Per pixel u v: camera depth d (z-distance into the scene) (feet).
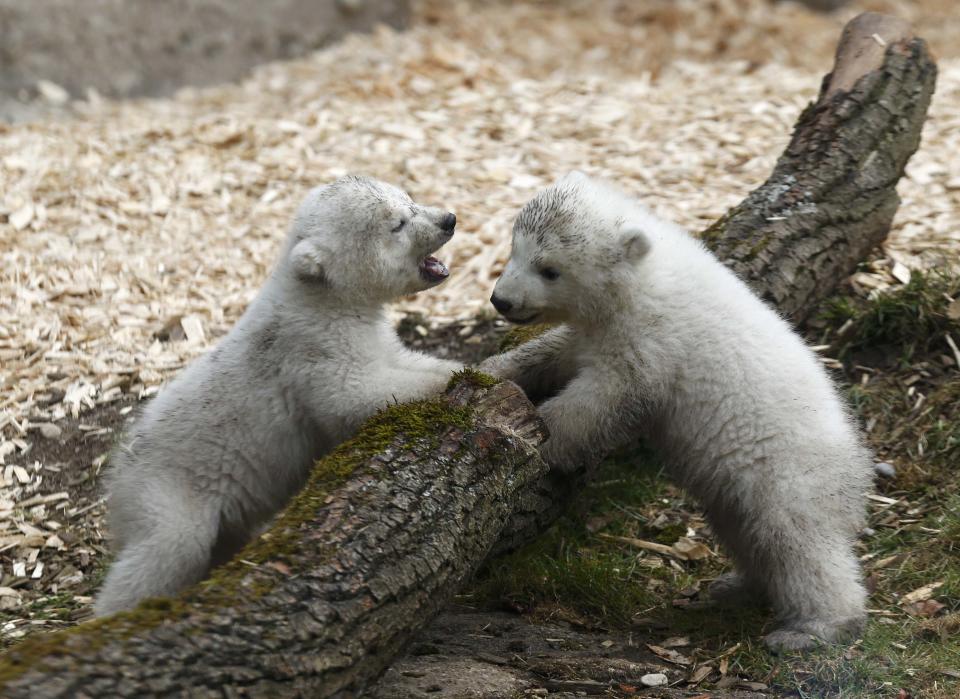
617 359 29.73
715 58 80.38
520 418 26.53
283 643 19.86
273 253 50.14
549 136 58.75
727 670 26.78
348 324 29.27
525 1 90.48
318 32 80.79
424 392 27.89
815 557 27.78
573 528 34.42
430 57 73.56
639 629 29.55
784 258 37.70
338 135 60.23
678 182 52.21
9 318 45.65
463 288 46.16
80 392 41.96
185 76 75.10
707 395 29.35
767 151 54.19
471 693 24.66
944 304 39.73
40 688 17.19
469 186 53.98
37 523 36.27
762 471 28.63
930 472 35.14
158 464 28.37
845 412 30.91
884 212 41.47
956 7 90.27
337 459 24.52
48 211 52.70
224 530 29.50
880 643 27.02
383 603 21.93
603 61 78.95
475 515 24.56
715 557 33.50
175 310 46.55
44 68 72.54
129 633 18.63
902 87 43.37
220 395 28.81
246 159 58.18
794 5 90.84
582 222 29.71
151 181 55.47
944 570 30.63
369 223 29.45
